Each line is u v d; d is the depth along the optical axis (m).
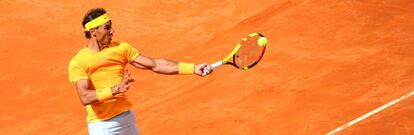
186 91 43.38
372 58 45.66
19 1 60.22
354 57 46.09
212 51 49.75
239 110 39.91
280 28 52.38
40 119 41.81
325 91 41.09
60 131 40.09
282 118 38.28
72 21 56.78
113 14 57.84
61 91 45.38
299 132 36.53
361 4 55.66
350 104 39.19
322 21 53.03
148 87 44.59
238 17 55.25
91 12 21.27
